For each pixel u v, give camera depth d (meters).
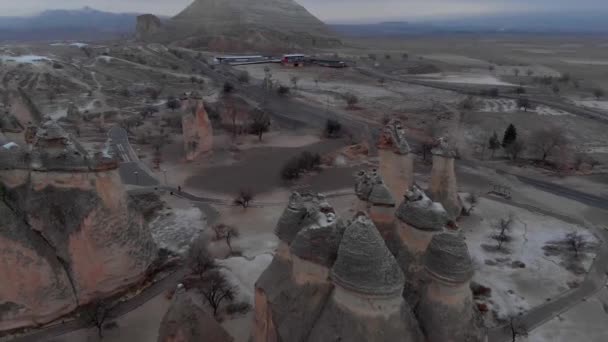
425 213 23.69
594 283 46.62
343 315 20.16
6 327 35.97
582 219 63.31
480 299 43.09
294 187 73.62
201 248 50.81
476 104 136.25
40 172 36.84
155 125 110.06
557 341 37.56
